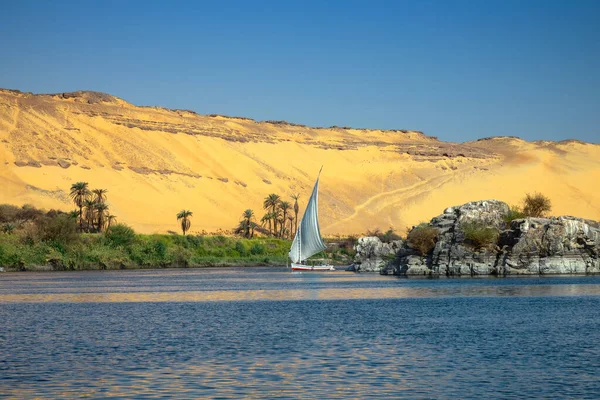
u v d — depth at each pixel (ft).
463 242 305.12
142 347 126.11
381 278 320.29
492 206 317.63
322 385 94.94
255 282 308.19
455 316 165.89
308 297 225.56
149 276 356.18
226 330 147.64
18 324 159.53
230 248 494.59
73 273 382.42
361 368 105.70
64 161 632.38
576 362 108.27
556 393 89.81
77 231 464.65
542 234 295.07
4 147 620.49
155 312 184.24
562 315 163.53
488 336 134.10
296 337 136.56
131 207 608.19
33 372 104.42
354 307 191.21
